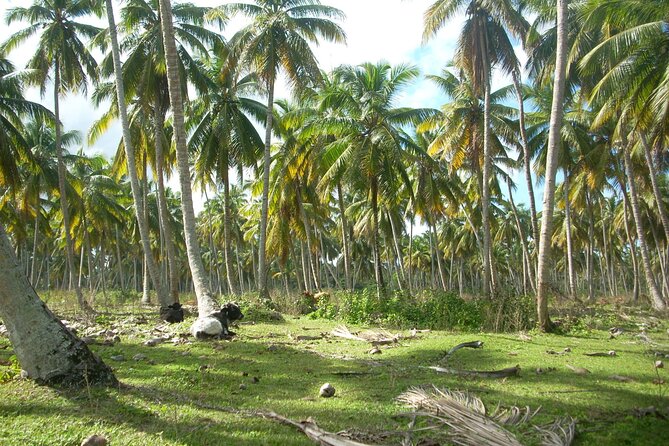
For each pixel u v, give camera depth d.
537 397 5.50
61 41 19.44
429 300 14.77
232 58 18.86
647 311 20.06
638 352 8.69
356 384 6.17
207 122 21.69
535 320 12.65
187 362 7.48
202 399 5.36
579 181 27.05
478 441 3.80
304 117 19.44
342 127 17.61
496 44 17.88
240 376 6.55
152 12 18.11
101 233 35.47
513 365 7.35
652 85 14.53
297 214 25.36
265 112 21.92
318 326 13.29
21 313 5.50
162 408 4.91
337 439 3.93
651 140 16.23
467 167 26.80
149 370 6.75
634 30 13.11
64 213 20.89
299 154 21.28
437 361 7.79
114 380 5.71
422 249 59.47
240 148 20.70
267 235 30.75
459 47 17.98
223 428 4.38
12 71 21.08
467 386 6.01
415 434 4.18
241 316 12.59
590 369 7.04
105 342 9.15
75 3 19.66
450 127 21.48
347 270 22.08
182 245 45.06
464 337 10.32
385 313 14.47
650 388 5.90
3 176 20.05
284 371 6.97
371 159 17.06
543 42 19.44
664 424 4.53
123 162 21.92
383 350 9.06
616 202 40.97
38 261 56.12
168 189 45.50
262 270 18.84
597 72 18.59
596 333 11.93
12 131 20.11
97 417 4.57
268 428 4.41
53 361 5.46
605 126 22.52
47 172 24.89
